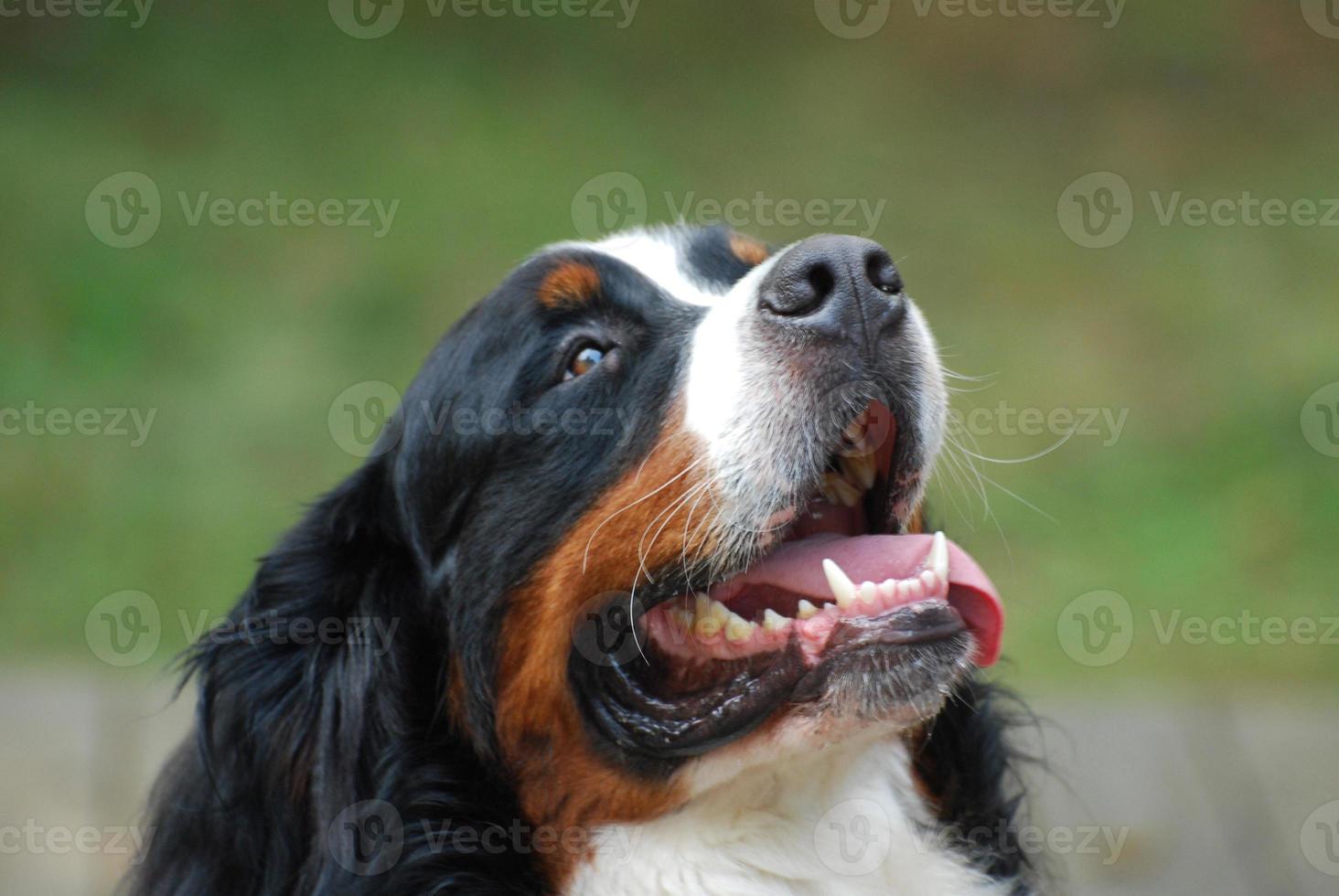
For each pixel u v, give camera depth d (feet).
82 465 47.29
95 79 66.49
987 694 20.27
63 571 42.65
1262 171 64.28
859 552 17.11
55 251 55.77
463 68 70.64
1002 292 57.31
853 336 16.81
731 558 17.19
